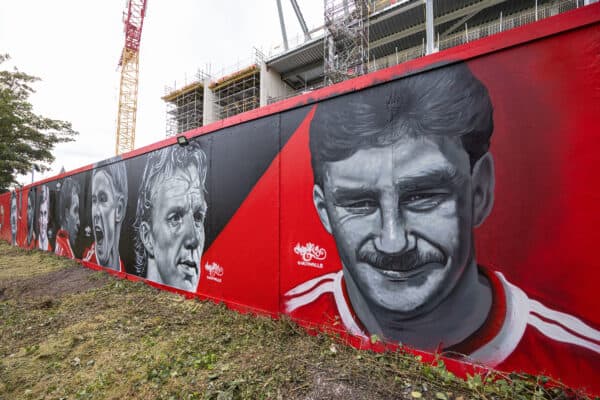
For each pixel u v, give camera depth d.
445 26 21.56
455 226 2.32
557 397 1.80
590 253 1.81
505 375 2.04
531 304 2.00
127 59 44.88
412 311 2.52
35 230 10.59
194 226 4.61
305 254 3.23
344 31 19.42
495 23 20.05
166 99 40.69
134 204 5.91
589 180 1.82
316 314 3.12
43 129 21.44
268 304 3.55
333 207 3.02
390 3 21.19
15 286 5.84
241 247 3.89
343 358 2.55
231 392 2.19
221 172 4.21
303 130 3.29
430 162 2.44
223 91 35.62
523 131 2.04
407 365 2.36
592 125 1.81
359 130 2.85
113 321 3.85
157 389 2.38
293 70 31.69
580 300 1.83
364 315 2.79
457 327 2.30
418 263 2.50
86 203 7.61
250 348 2.87
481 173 2.21
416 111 2.51
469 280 2.25
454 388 2.03
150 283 5.41
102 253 6.87
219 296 4.17
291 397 2.09
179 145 4.93
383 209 2.69
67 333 3.56
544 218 1.96
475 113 2.23
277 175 3.53
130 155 6.03
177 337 3.27
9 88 19.89
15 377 2.70
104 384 2.52
